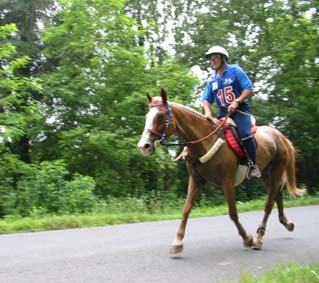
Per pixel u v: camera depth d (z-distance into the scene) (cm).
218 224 949
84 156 1691
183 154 647
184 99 1788
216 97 697
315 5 2128
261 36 2198
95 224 924
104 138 1588
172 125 607
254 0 2134
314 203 1574
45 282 491
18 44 1933
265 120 2120
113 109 1719
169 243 721
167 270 555
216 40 2081
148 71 1828
